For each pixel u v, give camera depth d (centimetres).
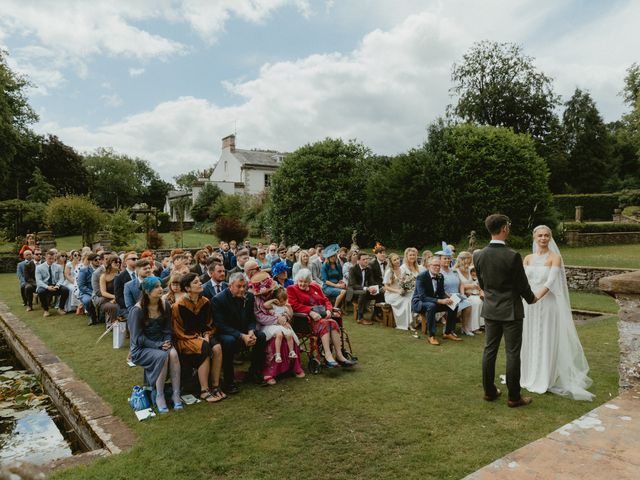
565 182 4384
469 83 3709
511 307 427
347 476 322
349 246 2250
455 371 562
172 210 5409
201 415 441
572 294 1166
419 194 1989
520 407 441
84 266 930
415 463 337
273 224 2353
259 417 433
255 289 561
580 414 423
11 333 855
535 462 209
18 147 3550
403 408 445
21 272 1079
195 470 335
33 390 593
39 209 2962
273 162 4547
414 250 833
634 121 3734
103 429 410
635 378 346
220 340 502
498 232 446
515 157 1928
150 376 463
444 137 1992
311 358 574
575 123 4759
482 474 200
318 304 627
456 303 723
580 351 494
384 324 853
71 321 922
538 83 3584
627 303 352
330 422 416
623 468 203
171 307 498
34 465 94
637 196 3381
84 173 4750
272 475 326
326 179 2230
